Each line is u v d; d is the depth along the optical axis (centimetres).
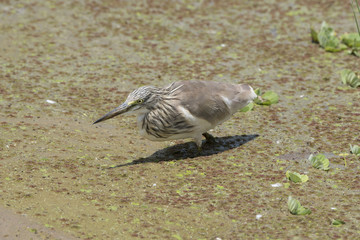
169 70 1594
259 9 1973
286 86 1519
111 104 1412
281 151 1221
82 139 1256
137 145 1252
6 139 1223
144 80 1536
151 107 1154
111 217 967
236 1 2027
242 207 1008
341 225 949
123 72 1581
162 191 1060
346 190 1067
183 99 1148
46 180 1078
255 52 1708
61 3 1973
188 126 1160
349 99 1449
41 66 1600
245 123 1347
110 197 1032
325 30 1747
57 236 906
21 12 1905
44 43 1731
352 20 1892
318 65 1634
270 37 1795
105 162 1165
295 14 1938
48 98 1430
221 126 1336
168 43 1755
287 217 979
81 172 1118
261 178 1112
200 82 1195
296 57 1680
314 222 961
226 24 1870
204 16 1922
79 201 1012
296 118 1362
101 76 1555
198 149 1217
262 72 1592
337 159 1184
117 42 1753
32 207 983
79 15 1903
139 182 1091
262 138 1278
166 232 928
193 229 940
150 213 983
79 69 1592
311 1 2025
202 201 1027
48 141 1233
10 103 1392
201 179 1106
